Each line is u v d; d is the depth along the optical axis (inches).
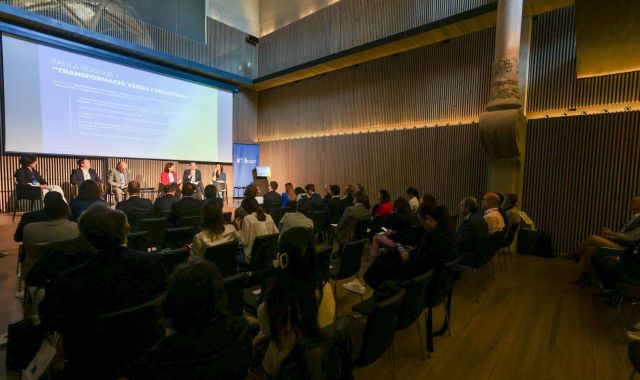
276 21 459.8
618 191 219.3
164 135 393.4
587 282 161.0
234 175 466.3
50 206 98.2
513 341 108.3
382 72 350.9
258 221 136.8
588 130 229.3
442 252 100.6
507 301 142.7
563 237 239.1
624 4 144.5
